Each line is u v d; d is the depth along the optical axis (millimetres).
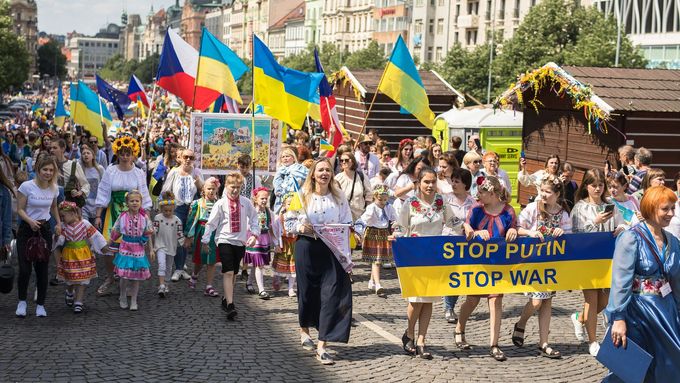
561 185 9992
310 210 9555
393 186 16172
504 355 9859
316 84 17000
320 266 9641
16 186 15188
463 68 62500
